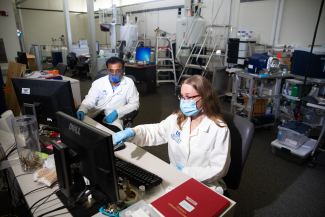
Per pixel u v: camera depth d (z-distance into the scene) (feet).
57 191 2.93
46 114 4.12
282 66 10.21
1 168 3.47
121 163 3.43
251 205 5.32
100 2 27.43
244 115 9.62
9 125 4.29
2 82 7.31
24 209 4.73
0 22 13.10
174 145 3.92
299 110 8.41
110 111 6.82
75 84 9.67
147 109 12.46
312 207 5.28
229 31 15.35
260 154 7.82
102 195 2.53
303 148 7.35
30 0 25.95
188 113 3.58
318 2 10.95
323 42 11.10
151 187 2.99
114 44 21.01
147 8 21.29
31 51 23.22
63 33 29.63
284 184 6.16
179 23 16.24
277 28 12.82
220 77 13.79
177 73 18.95
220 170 3.34
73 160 2.58
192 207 2.51
